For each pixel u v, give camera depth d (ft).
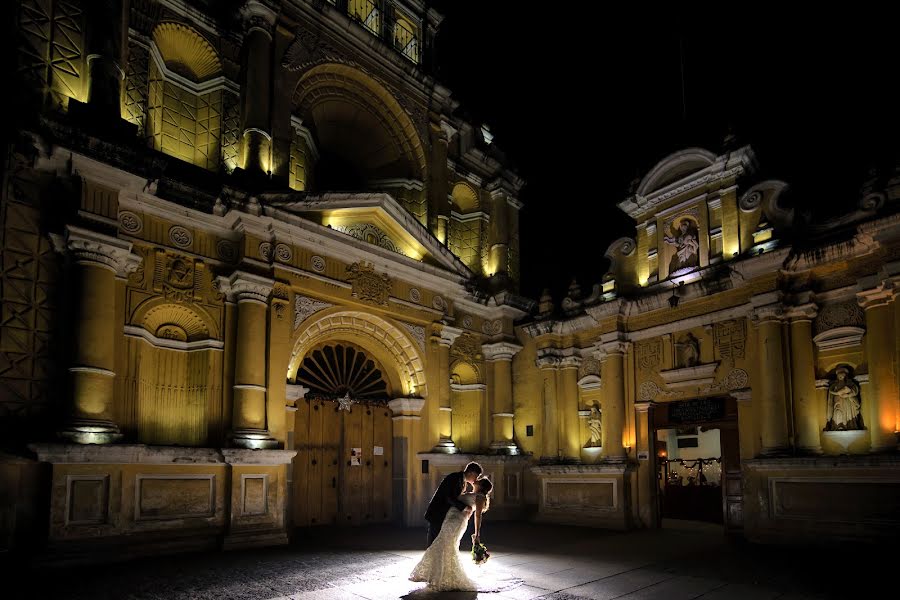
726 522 42.60
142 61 39.34
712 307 45.03
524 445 55.47
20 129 29.96
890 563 31.48
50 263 31.65
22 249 30.78
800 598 24.08
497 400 55.57
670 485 57.06
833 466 35.58
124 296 34.09
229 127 43.37
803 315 40.01
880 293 36.24
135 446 31.30
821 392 39.04
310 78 48.06
